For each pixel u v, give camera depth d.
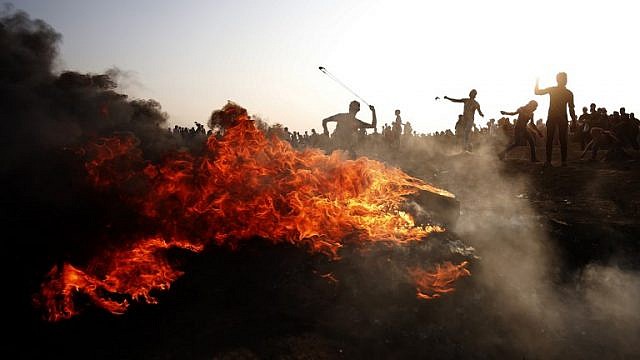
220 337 3.92
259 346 3.84
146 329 4.02
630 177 9.70
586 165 11.55
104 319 4.09
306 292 4.60
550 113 11.40
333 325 4.25
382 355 4.04
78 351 3.78
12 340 3.84
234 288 4.55
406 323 4.47
